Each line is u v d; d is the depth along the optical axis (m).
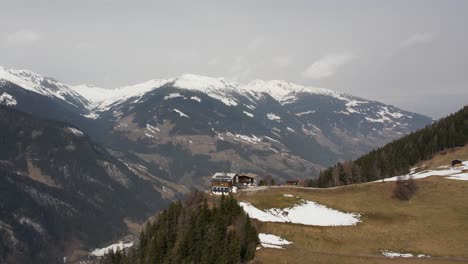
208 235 127.06
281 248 125.56
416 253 122.06
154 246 134.00
